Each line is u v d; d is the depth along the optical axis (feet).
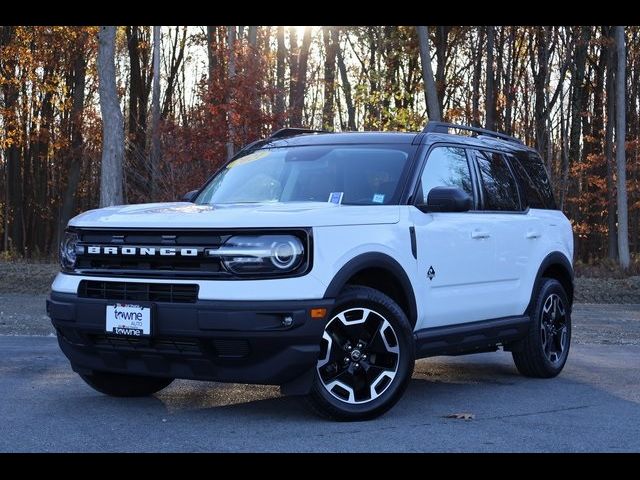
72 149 120.57
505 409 20.67
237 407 20.18
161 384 21.77
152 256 18.16
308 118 132.36
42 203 138.41
